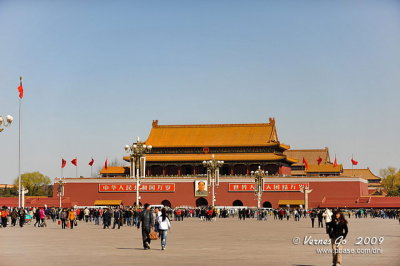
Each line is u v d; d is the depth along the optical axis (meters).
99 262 48.44
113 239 77.25
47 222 145.50
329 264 46.97
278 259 50.53
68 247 63.62
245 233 91.69
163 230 59.41
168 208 196.38
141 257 52.44
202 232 94.81
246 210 188.12
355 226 118.25
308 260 49.78
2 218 114.12
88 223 140.62
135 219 122.69
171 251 58.38
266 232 94.69
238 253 56.09
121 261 49.16
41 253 56.50
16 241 73.38
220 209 198.25
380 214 198.62
